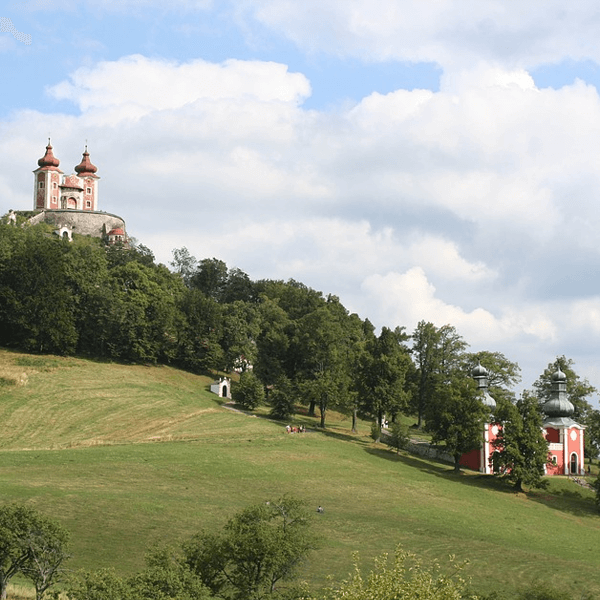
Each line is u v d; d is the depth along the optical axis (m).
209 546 51.91
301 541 53.56
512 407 117.12
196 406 141.50
